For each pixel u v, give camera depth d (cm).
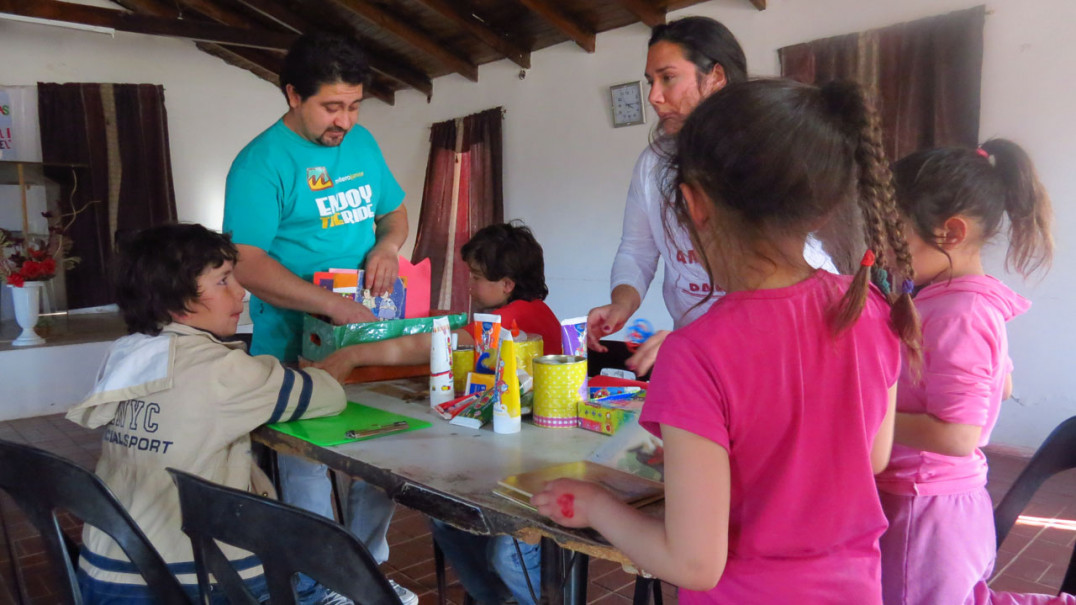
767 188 64
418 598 214
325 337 161
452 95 620
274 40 574
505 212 579
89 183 627
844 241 70
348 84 171
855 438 69
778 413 66
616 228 496
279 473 169
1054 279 321
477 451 108
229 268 133
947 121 337
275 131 180
